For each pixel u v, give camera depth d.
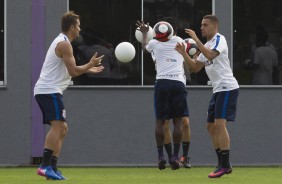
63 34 30.89
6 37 44.78
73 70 30.31
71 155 45.06
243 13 45.62
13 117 44.84
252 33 45.69
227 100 32.03
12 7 44.75
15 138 44.84
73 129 45.09
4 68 44.91
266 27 45.75
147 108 45.34
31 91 44.84
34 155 44.88
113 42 45.41
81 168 42.69
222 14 45.44
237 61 45.62
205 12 45.50
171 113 36.06
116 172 38.59
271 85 45.72
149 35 36.66
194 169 40.25
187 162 39.06
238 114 45.47
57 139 30.98
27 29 44.78
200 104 45.22
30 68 44.84
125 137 45.22
